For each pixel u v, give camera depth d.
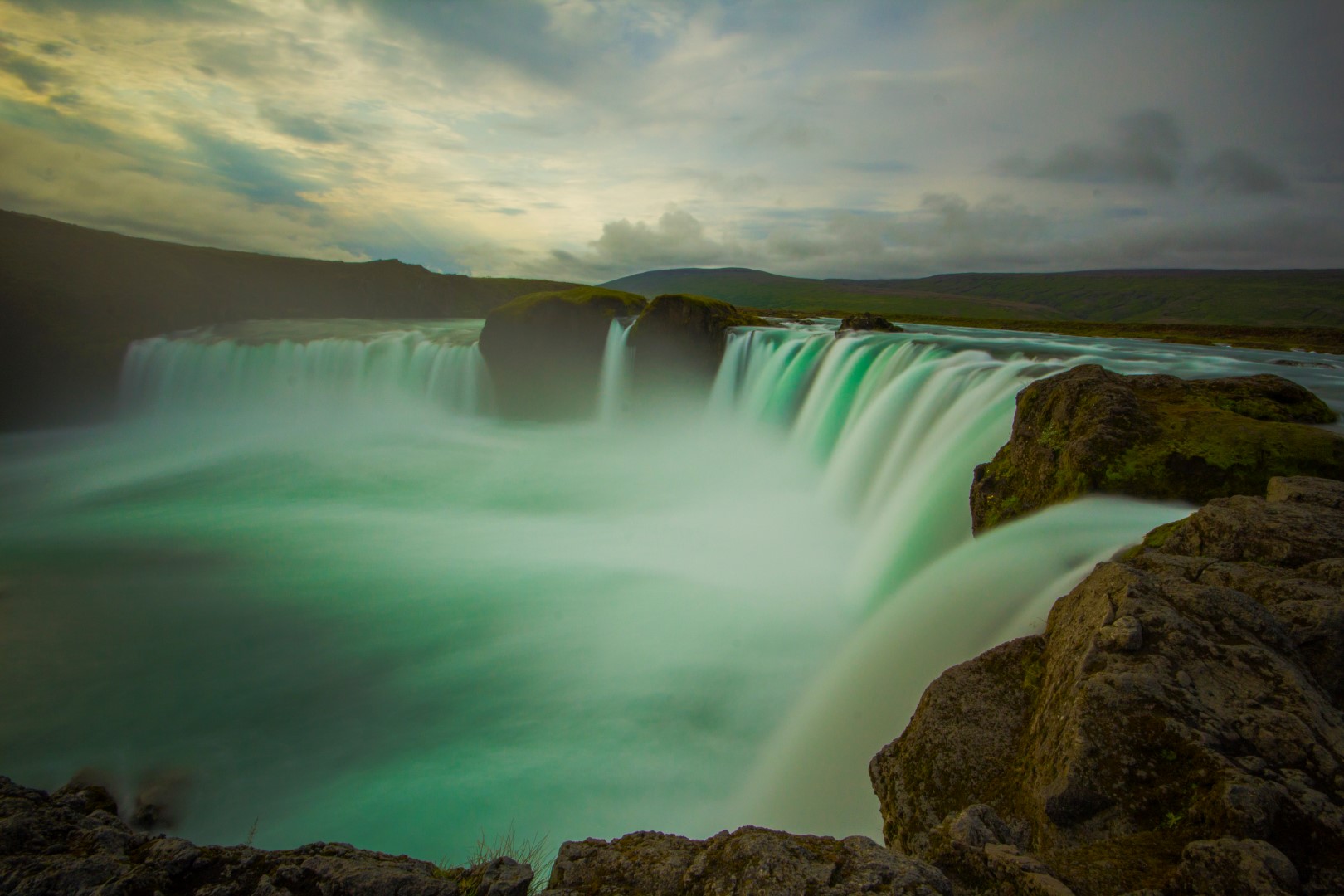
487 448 36.88
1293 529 6.18
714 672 13.40
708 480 29.02
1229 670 4.63
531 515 25.42
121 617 16.58
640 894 3.96
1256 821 3.69
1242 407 12.56
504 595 17.58
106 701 12.95
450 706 12.55
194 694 13.16
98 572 19.66
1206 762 4.07
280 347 47.88
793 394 29.81
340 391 47.38
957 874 4.17
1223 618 5.07
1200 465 10.40
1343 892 3.40
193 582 18.84
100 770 11.13
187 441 39.72
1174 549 6.94
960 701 5.99
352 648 14.95
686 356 36.53
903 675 9.62
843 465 22.86
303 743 11.67
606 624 15.78
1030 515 11.63
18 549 21.62
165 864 3.92
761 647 14.46
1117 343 35.38
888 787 5.91
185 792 10.52
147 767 11.12
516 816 9.83
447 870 4.40
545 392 43.72
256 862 4.09
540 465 33.03
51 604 17.36
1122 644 4.88
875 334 32.59
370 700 12.86
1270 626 4.94
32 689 13.39
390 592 17.97
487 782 10.46
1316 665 4.89
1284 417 12.34
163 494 28.86
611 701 12.55
